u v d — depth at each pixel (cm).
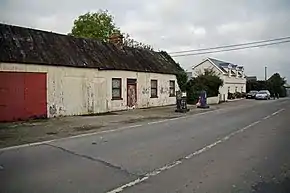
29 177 705
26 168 783
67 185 651
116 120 1958
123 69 2695
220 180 694
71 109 2242
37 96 2017
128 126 1662
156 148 1045
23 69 1941
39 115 2028
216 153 970
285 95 8838
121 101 2698
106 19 5466
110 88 2578
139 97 2930
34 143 1147
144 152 980
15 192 607
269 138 1263
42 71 2044
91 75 2392
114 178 703
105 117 2138
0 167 795
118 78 2669
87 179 693
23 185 648
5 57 1853
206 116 2262
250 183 676
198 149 1031
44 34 2311
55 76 2127
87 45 2627
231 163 846
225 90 5962
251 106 3522
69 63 2205
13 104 1889
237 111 2761
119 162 850
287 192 623
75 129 1542
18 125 1692
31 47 2081
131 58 3005
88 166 805
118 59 2792
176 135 1338
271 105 3734
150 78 3081
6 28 2077
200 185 659
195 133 1398
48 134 1374
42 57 2062
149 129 1540
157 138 1255
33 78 1995
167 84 3366
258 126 1661
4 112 1844
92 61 2436
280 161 871
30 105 1978
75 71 2262
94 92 2422
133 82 2848
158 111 2659
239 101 4881
